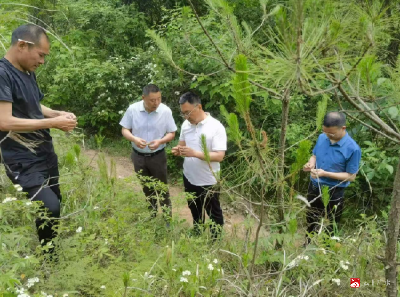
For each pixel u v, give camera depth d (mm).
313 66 1421
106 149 6746
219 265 2537
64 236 2998
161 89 6242
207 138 3285
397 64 1879
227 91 5547
